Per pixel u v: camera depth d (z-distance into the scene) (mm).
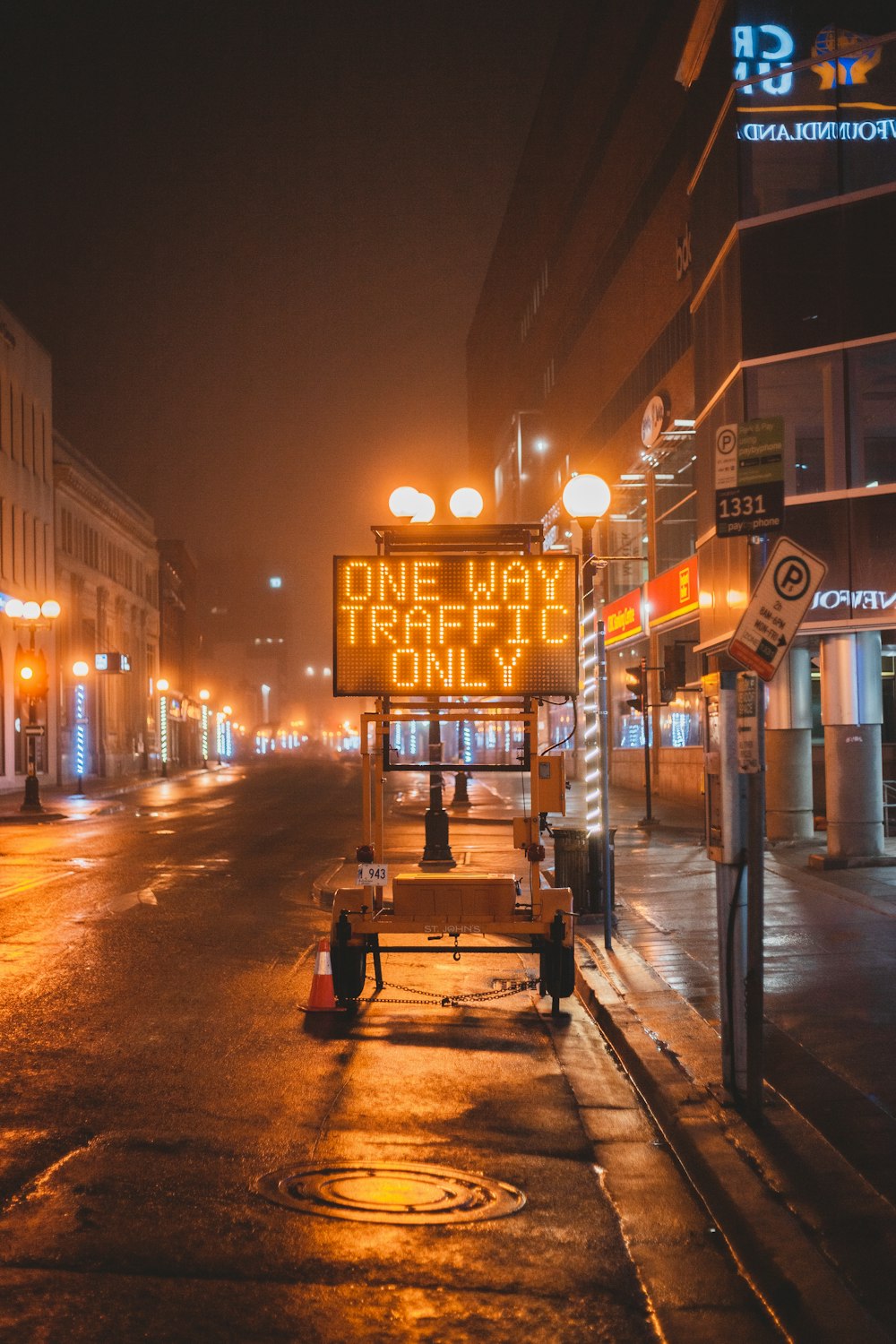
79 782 51781
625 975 10648
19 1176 5879
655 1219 5539
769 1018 8711
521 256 67125
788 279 18781
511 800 42938
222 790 54531
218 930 14203
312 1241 5172
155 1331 4316
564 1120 7047
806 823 21062
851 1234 4953
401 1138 6652
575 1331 4438
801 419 18688
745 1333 4453
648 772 26531
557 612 10617
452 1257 5059
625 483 40750
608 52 42875
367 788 10297
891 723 23625
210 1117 6957
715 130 20719
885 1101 6766
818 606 18031
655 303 36875
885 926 12578
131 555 81812
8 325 55281
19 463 56781
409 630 10562
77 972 11461
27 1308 4457
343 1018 9711
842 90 18703
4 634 54375
